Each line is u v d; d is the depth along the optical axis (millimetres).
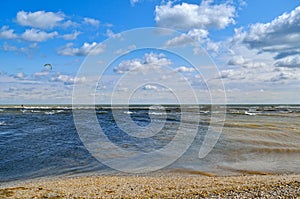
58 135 24359
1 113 61875
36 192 9086
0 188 9742
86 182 10586
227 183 10156
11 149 18000
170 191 9086
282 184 9734
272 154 16562
